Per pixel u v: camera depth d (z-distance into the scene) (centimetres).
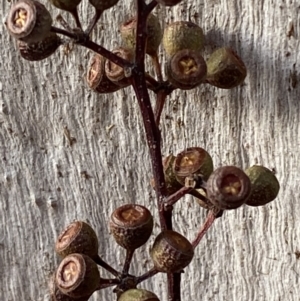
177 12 14
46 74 15
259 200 12
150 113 11
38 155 16
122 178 16
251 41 14
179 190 11
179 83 11
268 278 15
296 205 15
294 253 15
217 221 15
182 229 16
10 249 17
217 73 12
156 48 13
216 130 15
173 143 15
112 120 15
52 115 15
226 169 10
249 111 14
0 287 17
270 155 14
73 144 16
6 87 15
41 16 10
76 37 11
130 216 11
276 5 13
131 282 12
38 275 17
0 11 15
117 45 15
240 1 14
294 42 13
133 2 14
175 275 12
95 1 11
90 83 13
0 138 16
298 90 14
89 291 11
